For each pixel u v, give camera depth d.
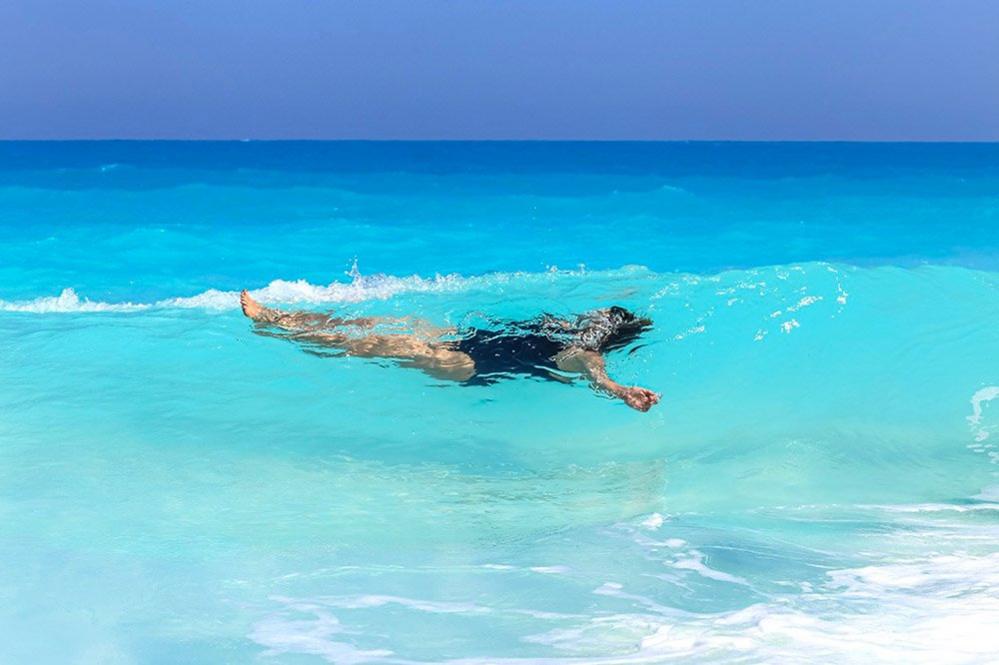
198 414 6.57
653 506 5.14
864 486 5.47
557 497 5.31
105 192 17.94
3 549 4.42
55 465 5.65
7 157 29.45
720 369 7.14
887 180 20.80
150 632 3.59
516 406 6.79
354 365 7.38
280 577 4.13
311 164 25.88
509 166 25.16
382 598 3.89
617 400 6.75
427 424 6.50
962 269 8.77
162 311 8.91
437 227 14.72
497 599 3.86
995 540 4.50
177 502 5.12
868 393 6.80
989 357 7.24
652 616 3.62
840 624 3.46
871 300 8.03
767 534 4.63
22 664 3.33
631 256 12.66
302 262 12.18
